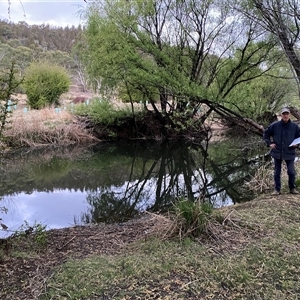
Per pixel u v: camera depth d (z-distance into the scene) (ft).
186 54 46.47
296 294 9.57
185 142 54.95
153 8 45.01
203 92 36.22
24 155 43.73
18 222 19.94
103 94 53.06
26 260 11.69
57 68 71.36
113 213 22.29
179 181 32.73
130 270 10.78
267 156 39.27
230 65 43.21
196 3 43.57
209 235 13.17
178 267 10.98
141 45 41.14
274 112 55.26
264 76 47.09
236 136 55.21
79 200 25.61
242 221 14.61
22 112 55.36
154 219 17.89
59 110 57.93
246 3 34.06
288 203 17.51
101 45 45.03
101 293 9.63
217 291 9.73
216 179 32.30
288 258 11.50
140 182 32.32
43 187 29.63
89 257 12.04
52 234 15.43
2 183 30.73
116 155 46.01
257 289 9.82
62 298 9.37
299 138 19.07
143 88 51.01
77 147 50.44
